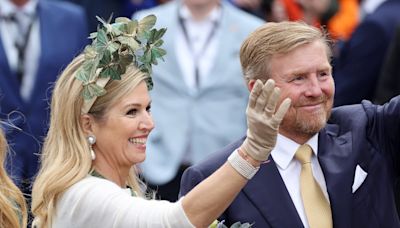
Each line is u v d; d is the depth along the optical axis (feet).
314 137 43.09
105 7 83.51
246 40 42.96
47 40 71.15
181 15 72.38
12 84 69.87
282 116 36.17
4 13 70.90
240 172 36.42
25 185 64.23
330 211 42.19
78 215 38.93
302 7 79.41
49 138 40.96
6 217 41.73
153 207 37.37
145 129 40.27
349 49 74.13
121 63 39.91
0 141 42.60
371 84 74.18
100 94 39.81
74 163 40.01
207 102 71.82
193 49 72.23
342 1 83.71
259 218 42.04
